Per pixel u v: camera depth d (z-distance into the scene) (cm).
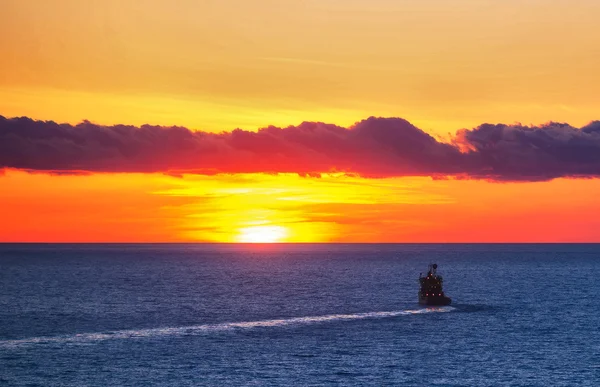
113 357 14238
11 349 14975
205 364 13688
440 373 13125
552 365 13775
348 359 14225
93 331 17412
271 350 15100
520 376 12925
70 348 15150
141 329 17825
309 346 15562
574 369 13475
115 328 17912
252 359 14162
